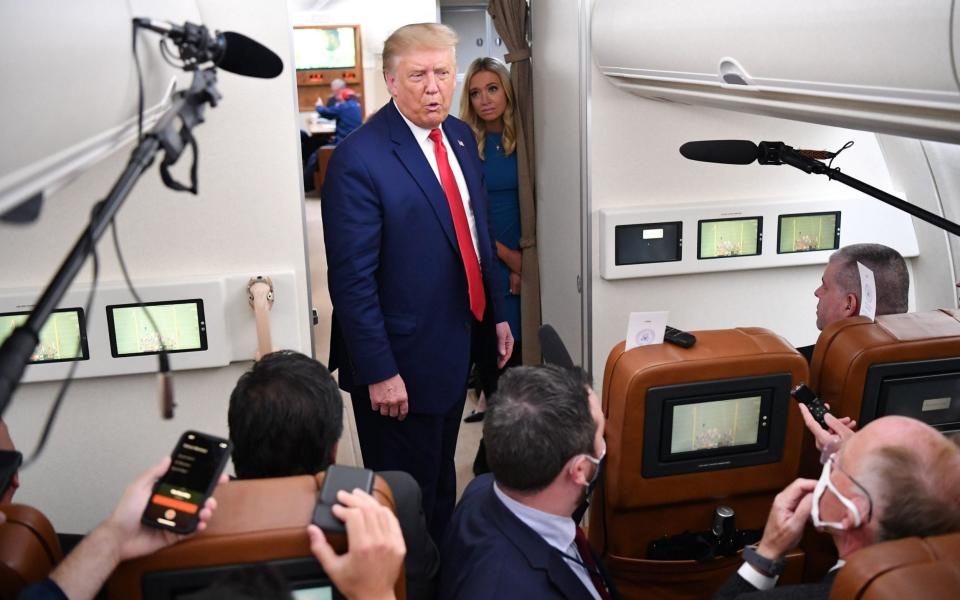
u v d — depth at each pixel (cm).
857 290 200
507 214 332
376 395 221
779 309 286
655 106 262
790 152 180
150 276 213
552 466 127
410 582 137
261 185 213
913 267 286
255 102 208
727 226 269
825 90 154
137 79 114
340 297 216
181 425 223
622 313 277
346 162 214
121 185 85
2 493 124
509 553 129
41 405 216
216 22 203
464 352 235
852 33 133
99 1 99
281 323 219
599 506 181
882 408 168
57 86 83
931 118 133
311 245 650
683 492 168
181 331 212
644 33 212
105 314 207
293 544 94
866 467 113
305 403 135
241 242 216
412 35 210
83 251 77
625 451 163
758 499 176
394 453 238
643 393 158
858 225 277
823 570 183
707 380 158
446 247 225
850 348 165
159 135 92
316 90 992
